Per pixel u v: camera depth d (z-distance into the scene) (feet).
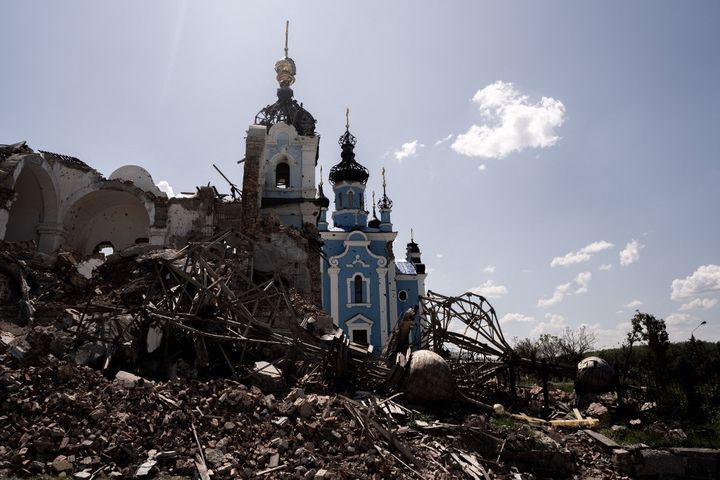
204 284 41.86
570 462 34.65
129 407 27.99
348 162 170.60
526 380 77.97
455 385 42.32
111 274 53.93
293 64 156.04
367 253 153.17
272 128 137.18
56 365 30.55
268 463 25.30
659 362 51.19
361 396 40.06
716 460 35.76
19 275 47.60
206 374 39.34
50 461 23.18
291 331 45.01
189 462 24.26
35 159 67.67
